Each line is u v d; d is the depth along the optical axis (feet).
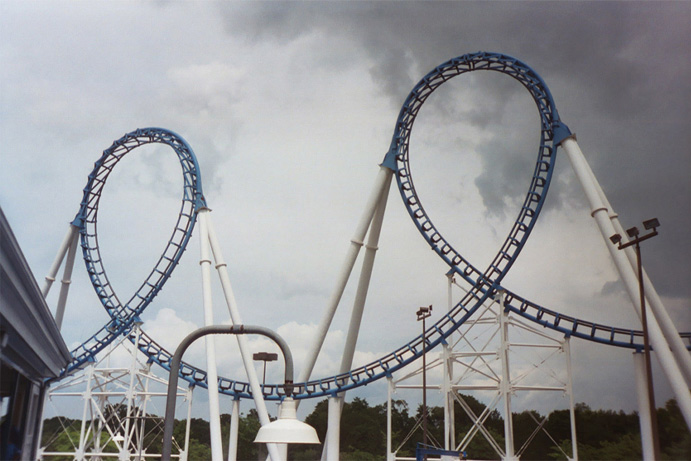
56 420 293.84
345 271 139.74
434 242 143.13
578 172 119.96
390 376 139.74
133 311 155.22
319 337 139.03
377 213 145.48
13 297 53.01
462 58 141.18
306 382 138.92
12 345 61.87
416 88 145.18
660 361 99.76
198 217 153.07
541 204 132.77
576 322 135.33
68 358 92.17
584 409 320.09
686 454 258.57
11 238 45.60
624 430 309.83
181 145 162.91
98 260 168.14
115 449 274.36
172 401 41.65
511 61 136.56
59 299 168.76
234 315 141.38
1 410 65.57
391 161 142.61
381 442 357.41
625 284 105.60
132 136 170.40
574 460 130.93
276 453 124.06
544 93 131.44
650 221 93.20
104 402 157.07
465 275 140.05
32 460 88.02
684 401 97.14
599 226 113.70
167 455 40.93
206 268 145.69
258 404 130.62
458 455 110.42
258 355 156.87
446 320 140.46
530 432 320.70
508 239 136.87
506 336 133.39
